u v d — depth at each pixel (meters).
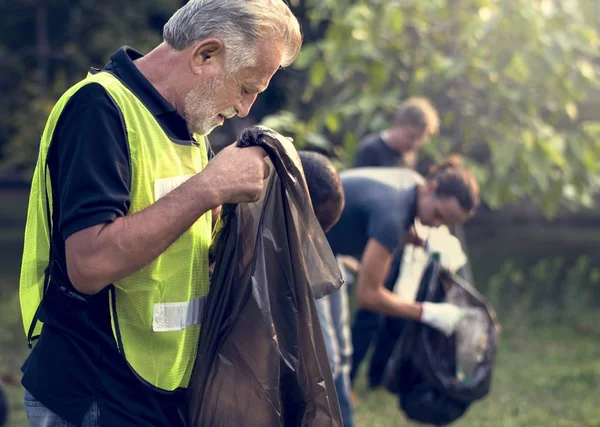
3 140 12.41
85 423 2.15
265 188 2.36
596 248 13.97
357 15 6.71
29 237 2.22
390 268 5.18
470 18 6.91
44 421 2.21
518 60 6.74
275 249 2.33
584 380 6.34
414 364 3.99
